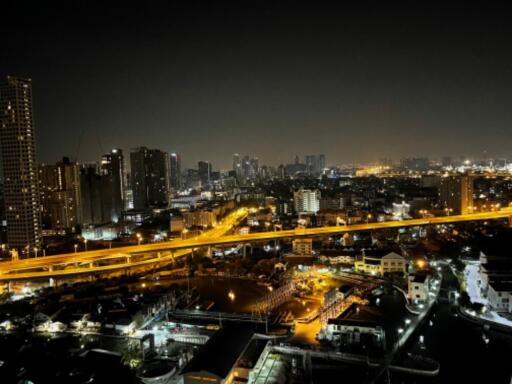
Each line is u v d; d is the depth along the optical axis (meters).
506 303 173.12
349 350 143.38
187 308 199.88
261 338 153.88
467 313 171.00
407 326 160.12
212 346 134.38
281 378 130.50
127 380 134.88
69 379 134.00
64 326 176.50
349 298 194.50
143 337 153.50
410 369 131.25
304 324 169.50
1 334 175.00
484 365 135.50
